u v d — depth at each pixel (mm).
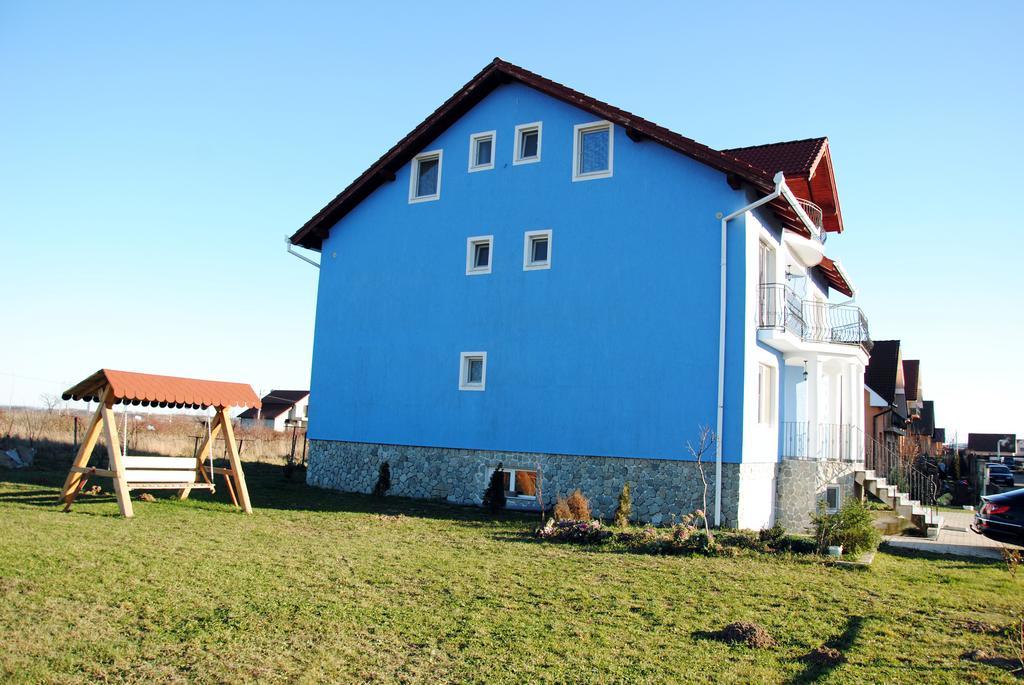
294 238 20734
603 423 16281
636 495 15734
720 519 14836
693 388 15445
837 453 18938
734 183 15352
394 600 8070
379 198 20234
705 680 5996
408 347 19156
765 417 17375
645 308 16141
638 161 16578
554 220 17438
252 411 67062
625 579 9406
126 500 12711
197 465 15102
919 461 33125
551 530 12594
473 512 15922
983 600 8977
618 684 5867
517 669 6141
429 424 18547
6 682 5559
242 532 11852
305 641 6691
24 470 18734
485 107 18812
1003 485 39625
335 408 20094
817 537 11844
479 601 8125
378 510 15695
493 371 17797
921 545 14273
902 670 6297
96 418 13305
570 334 16922
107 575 8523
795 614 7977
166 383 13344
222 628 6949
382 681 5859
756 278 16031
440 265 18969
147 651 6320
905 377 42312
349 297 20328
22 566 8703
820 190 19422
